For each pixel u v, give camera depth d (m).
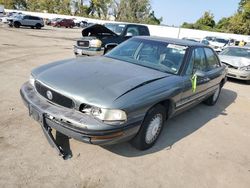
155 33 39.84
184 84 4.13
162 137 4.29
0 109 4.51
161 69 4.21
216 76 5.67
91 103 2.94
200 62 4.98
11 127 3.93
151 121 3.61
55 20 43.28
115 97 3.02
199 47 5.02
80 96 3.00
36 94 3.49
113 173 3.18
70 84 3.20
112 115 2.93
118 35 9.67
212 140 4.50
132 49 4.73
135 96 3.17
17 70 7.57
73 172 3.10
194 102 4.92
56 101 3.18
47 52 12.16
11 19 27.38
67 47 15.36
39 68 3.86
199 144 4.27
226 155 4.05
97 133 2.89
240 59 9.98
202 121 5.32
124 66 4.07
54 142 3.32
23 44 14.16
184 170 3.48
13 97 5.18
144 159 3.57
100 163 3.33
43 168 3.09
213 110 6.15
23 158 3.22
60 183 2.89
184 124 5.01
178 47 4.56
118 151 3.64
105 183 3.00
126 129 3.08
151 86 3.49
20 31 23.25
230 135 4.83
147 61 4.40
